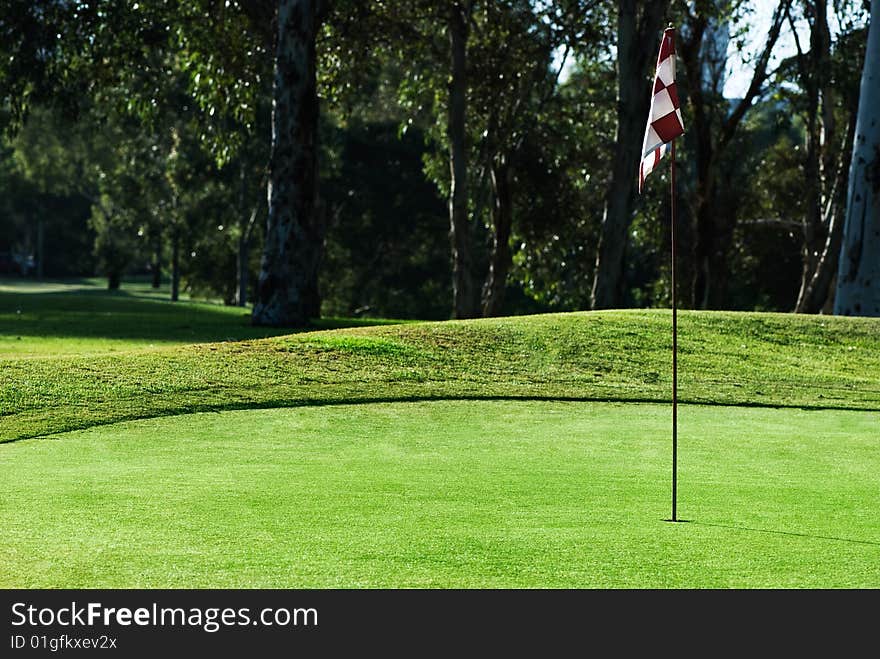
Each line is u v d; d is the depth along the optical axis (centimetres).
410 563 553
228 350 1638
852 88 3198
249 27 2738
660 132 722
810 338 2081
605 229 2848
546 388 1550
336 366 1590
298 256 2348
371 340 1767
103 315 2908
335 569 540
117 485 783
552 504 731
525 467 912
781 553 585
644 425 1238
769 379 1733
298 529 630
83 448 1000
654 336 1967
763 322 2153
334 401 1377
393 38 3169
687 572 544
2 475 830
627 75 2775
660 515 695
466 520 665
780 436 1155
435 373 1602
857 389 1672
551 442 1086
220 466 892
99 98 3119
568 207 3850
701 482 844
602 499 755
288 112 2288
